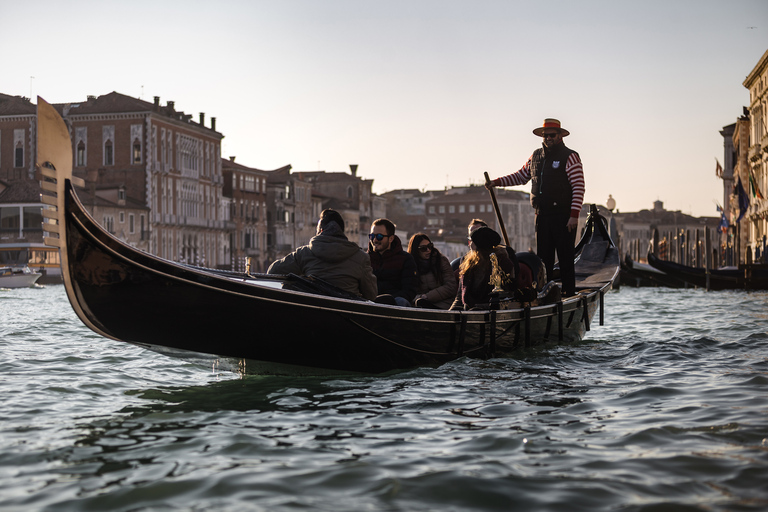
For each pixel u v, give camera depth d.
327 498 4.18
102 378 7.93
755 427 5.53
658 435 5.38
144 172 65.75
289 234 91.44
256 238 85.00
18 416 6.14
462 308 9.01
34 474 4.64
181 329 7.17
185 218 70.94
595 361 8.88
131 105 65.81
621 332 12.69
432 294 9.37
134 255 6.73
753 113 50.81
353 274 8.16
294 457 4.95
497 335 8.89
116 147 66.31
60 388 7.33
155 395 6.99
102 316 6.98
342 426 5.76
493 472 4.59
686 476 4.48
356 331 7.58
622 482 4.39
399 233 110.88
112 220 60.94
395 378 7.77
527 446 5.16
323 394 6.98
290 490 4.31
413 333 7.99
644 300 25.47
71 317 17.20
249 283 7.05
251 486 4.38
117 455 5.03
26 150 64.31
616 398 6.67
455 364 8.51
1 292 38.19
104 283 6.76
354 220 103.75
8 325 14.59
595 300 11.53
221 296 7.02
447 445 5.21
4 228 56.78
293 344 7.45
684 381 7.45
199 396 6.93
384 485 4.37
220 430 5.66
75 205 6.39
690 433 5.42
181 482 4.45
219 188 78.19
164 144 68.44
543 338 9.86
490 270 8.88
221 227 77.06
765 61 45.88
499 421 5.87
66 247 6.47
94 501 4.17
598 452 5.00
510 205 130.50
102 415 6.17
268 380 7.75
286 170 96.12
